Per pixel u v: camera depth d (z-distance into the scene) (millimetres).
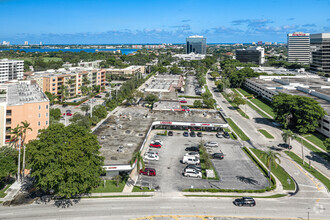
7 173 69562
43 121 95125
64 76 183500
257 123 136750
